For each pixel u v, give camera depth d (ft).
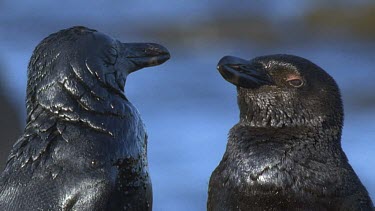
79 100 47.09
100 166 46.21
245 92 49.98
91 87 47.34
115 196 46.75
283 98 49.49
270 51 149.69
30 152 46.29
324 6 154.61
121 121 47.50
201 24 154.40
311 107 49.42
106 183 46.06
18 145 46.83
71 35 47.93
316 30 152.76
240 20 156.25
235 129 50.19
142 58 49.85
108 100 47.55
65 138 46.42
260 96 49.75
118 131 47.19
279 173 48.26
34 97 47.50
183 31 155.53
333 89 49.83
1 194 45.65
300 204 48.24
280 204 48.37
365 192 49.11
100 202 45.88
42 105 47.24
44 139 46.50
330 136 49.44
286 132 49.29
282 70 49.65
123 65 49.01
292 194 48.21
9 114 83.97
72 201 45.50
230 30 153.79
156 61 50.16
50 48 47.57
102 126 47.01
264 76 49.73
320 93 49.52
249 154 48.75
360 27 146.72
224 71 49.73
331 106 49.60
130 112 48.01
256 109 49.88
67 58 47.29
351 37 144.66
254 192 48.47
